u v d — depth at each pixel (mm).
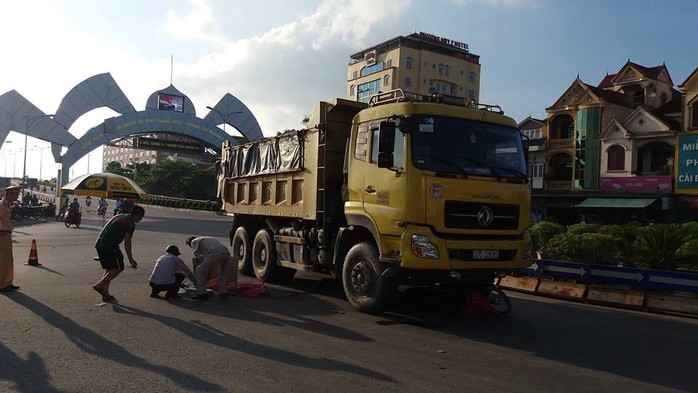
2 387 4730
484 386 5059
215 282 9969
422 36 76438
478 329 7578
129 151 156875
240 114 62094
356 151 8508
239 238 13000
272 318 7801
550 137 38844
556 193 36531
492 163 7859
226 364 5520
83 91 54281
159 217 46250
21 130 51812
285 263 10828
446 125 7727
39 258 14477
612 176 34625
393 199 7566
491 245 7539
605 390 5098
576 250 11203
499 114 8312
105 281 8570
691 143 31109
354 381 5082
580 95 37719
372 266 8023
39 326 6898
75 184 19047
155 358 5668
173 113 57281
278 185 11219
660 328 8039
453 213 7348
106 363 5469
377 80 74750
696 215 31312
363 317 8055
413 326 7594
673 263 10562
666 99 37656
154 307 8281
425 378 5234
